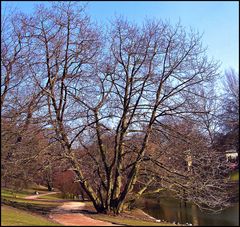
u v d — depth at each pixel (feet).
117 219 79.82
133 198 93.50
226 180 90.84
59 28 88.99
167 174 87.56
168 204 106.22
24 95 85.46
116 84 88.99
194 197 85.51
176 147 88.48
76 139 88.12
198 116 89.97
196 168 87.71
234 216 79.30
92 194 90.53
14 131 80.07
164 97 87.86
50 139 85.10
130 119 87.40
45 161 83.41
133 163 88.48
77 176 89.20
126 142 90.38
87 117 87.71
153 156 87.92
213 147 108.78
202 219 82.99
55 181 157.48
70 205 116.78
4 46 84.64
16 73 84.99
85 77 88.38
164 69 88.43
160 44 88.69
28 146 82.53
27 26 87.86
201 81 89.20
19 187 87.81
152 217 91.86
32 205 102.37
